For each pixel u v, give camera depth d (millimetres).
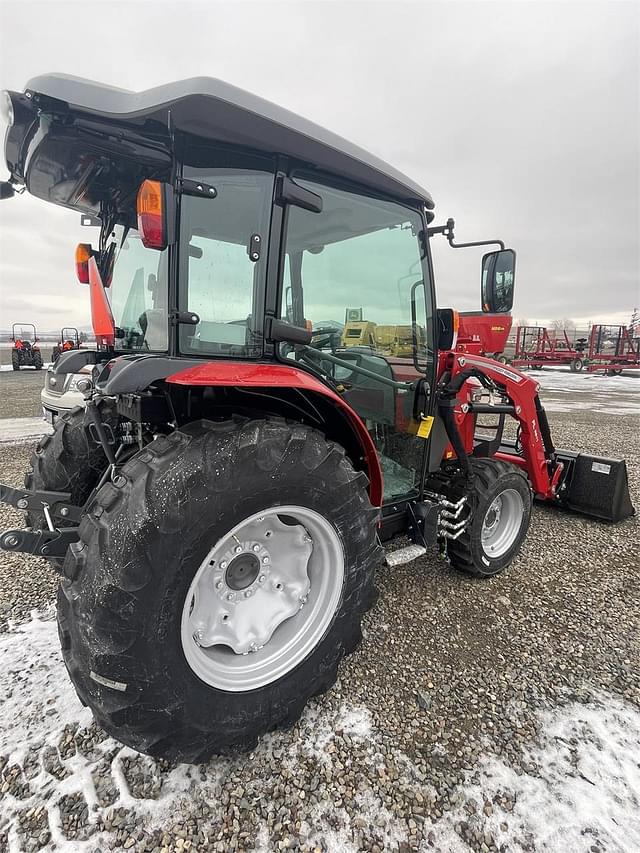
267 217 1729
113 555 1315
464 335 3283
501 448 4016
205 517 1408
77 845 1337
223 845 1351
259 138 1611
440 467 2992
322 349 2150
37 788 1498
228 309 1700
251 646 1693
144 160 1624
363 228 2172
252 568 1758
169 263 1555
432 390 2662
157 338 1806
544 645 2248
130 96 1508
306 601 1848
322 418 2012
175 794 1492
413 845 1358
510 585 2795
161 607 1356
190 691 1456
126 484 1424
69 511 1939
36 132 1604
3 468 4965
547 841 1368
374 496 2217
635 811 1458
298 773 1573
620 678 2037
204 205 1595
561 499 3896
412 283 2461
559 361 23938
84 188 1985
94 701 1348
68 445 2352
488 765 1609
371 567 1895
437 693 1934
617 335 22594
